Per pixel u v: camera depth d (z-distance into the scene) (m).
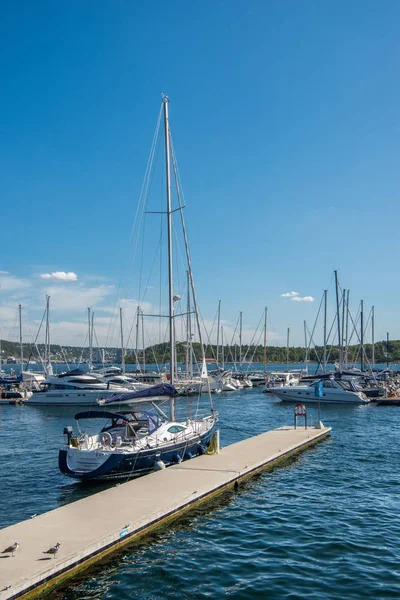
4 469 23.84
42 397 55.19
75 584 11.95
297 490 19.72
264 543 14.31
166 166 27.95
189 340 57.03
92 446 21.17
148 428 22.36
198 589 11.68
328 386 53.78
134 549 13.92
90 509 15.66
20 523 14.46
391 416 43.56
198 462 22.41
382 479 21.39
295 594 11.37
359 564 12.91
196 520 16.23
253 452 24.66
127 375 71.94
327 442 29.88
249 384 79.00
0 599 10.52
